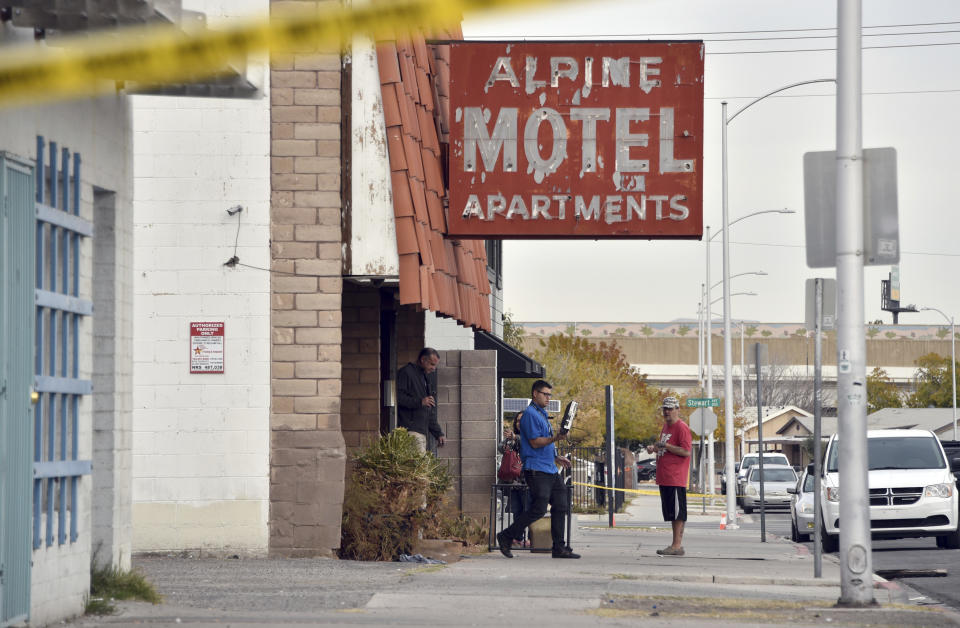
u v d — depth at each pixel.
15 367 17.16
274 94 32.03
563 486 35.19
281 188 31.95
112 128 21.80
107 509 21.86
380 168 31.98
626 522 73.62
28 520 17.53
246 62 20.91
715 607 23.28
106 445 21.97
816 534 30.56
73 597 19.48
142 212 31.95
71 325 19.75
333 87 32.03
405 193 31.88
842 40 24.09
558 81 35.00
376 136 32.03
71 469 19.17
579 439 131.62
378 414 38.44
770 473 100.06
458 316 37.47
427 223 32.75
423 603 22.33
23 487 17.36
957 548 49.28
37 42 18.08
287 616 20.08
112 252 22.05
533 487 34.41
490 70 35.03
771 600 24.80
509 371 54.91
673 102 34.91
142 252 31.88
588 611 21.89
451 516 39.88
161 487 31.59
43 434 18.72
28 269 17.70
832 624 21.11
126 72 11.44
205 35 10.81
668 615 21.81
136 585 21.78
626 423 152.62
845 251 24.00
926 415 192.12
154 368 31.78
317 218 31.89
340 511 31.58
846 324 23.92
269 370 31.73
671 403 37.81
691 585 27.98
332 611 21.02
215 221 31.92
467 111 35.00
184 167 31.98
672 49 35.00
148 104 31.94
